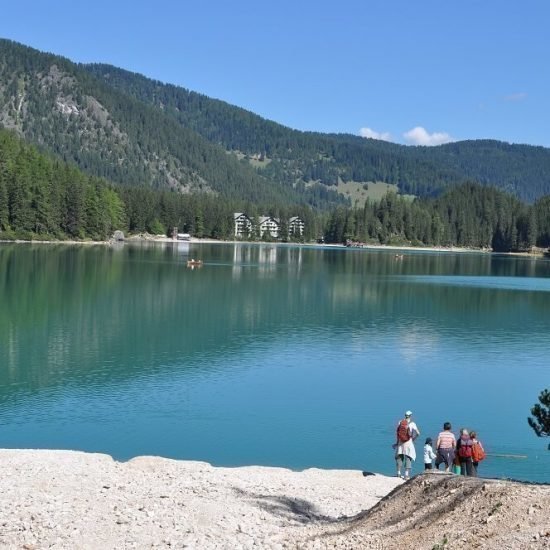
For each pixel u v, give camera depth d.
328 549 15.66
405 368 49.28
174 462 25.73
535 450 31.97
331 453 31.06
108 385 41.44
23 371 43.81
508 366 50.84
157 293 85.31
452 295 97.56
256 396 40.25
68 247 176.38
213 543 17.09
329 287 102.81
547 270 169.12
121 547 16.77
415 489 17.83
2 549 16.22
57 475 22.81
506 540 13.01
